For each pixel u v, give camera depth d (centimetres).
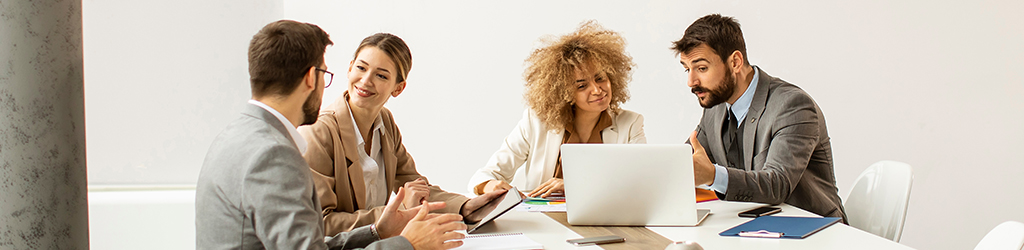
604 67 260
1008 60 388
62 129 100
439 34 393
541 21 394
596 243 148
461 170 401
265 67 117
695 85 242
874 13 387
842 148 393
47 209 100
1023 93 390
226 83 391
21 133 97
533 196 225
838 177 395
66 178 102
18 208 97
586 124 275
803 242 148
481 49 395
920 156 395
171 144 389
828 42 389
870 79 391
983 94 391
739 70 235
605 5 393
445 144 400
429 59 394
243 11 389
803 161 209
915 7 388
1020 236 133
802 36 389
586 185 170
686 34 243
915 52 389
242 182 104
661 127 400
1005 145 393
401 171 215
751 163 230
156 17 381
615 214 170
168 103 386
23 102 96
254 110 117
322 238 106
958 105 392
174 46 384
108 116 379
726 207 202
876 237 153
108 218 332
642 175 168
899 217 205
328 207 162
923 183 395
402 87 191
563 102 263
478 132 399
